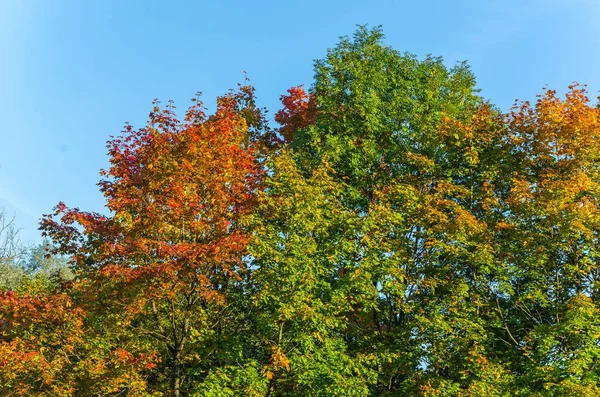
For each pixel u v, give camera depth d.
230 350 19.45
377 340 22.47
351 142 25.33
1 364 16.52
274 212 20.70
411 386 20.55
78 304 19.03
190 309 18.88
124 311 18.03
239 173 20.05
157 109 20.06
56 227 19.48
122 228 18.42
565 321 19.58
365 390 18.30
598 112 24.27
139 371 18.06
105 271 17.25
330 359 19.20
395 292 21.28
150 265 17.30
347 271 21.11
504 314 23.02
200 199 18.73
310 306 19.20
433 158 26.17
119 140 20.25
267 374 17.52
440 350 20.67
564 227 20.73
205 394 16.94
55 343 18.11
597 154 22.72
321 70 28.48
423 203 23.78
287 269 18.91
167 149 19.36
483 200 24.48
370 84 27.31
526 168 24.25
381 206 22.39
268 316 18.55
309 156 26.48
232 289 20.77
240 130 21.58
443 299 21.89
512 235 22.38
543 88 24.69
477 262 21.14
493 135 25.27
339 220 22.05
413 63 28.53
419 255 23.97
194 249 17.16
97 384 16.95
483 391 18.56
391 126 26.66
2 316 17.53
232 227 19.81
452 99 28.55
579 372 18.30
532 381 19.08
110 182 19.98
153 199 19.08
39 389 17.86
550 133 23.30
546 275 22.30
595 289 21.39
